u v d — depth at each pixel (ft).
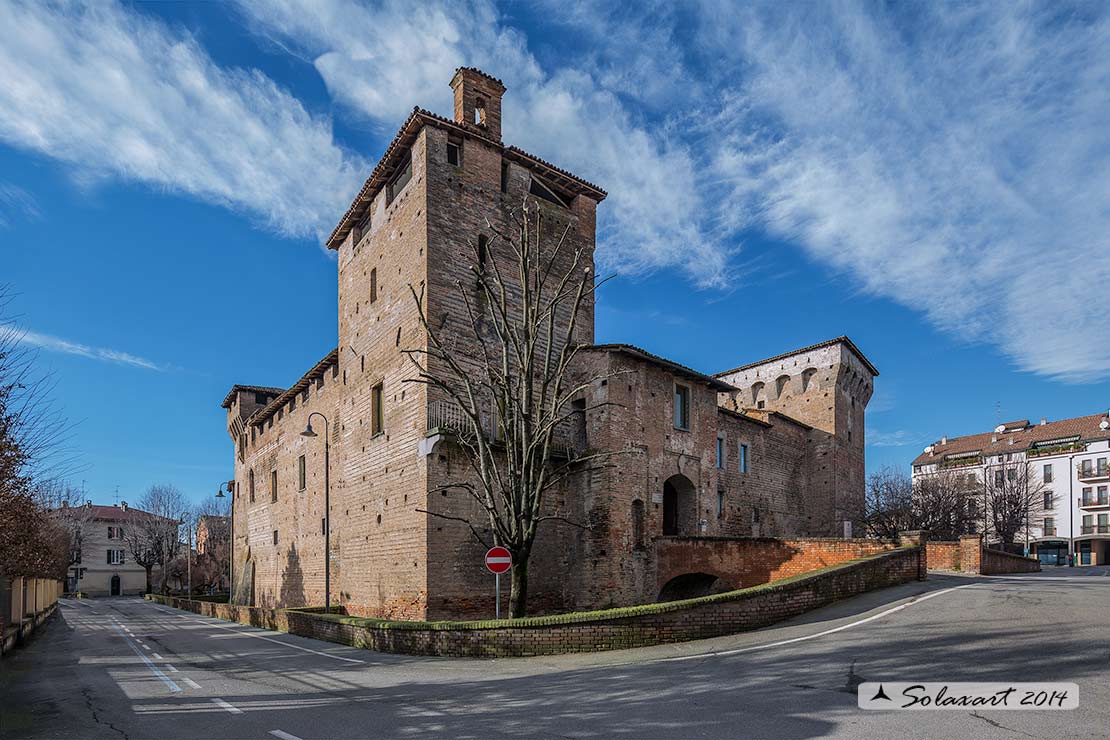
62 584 309.83
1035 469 259.39
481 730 33.22
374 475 104.37
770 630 57.57
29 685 54.54
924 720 30.83
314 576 132.77
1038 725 29.43
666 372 112.78
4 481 56.13
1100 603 59.82
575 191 116.26
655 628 56.70
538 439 77.51
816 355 175.01
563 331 108.99
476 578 91.35
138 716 40.73
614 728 32.17
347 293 121.80
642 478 103.60
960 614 56.18
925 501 174.91
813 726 30.71
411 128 99.71
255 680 53.72
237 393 194.49
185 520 314.76
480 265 91.30
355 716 37.88
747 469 143.95
